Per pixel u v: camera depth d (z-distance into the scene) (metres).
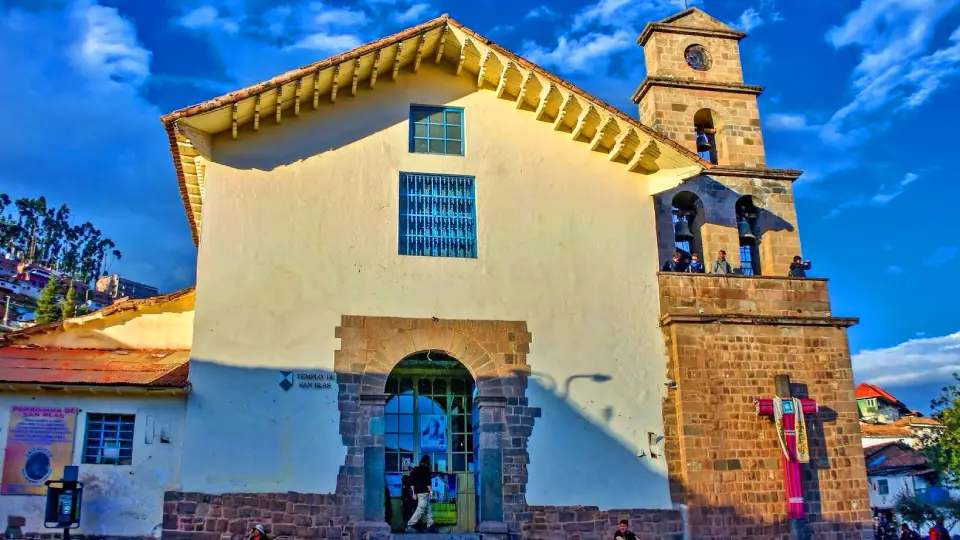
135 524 16.92
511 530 18.20
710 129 24.28
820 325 20.86
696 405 19.59
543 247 20.38
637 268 20.73
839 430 20.20
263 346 18.23
